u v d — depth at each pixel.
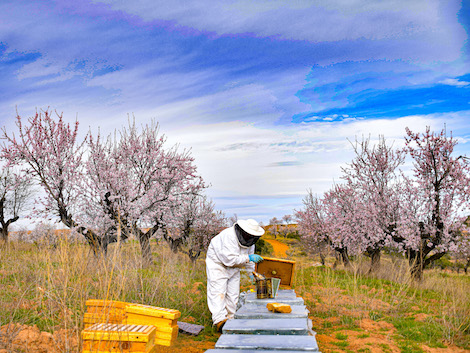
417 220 13.60
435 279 12.68
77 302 5.46
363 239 15.77
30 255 9.07
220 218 20.73
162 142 16.78
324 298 8.70
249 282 9.75
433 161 13.74
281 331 3.75
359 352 5.13
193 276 10.27
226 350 3.21
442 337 5.92
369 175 15.60
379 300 8.70
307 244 22.61
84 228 13.58
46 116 14.30
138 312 4.64
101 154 15.14
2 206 20.72
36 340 4.45
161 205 16.06
